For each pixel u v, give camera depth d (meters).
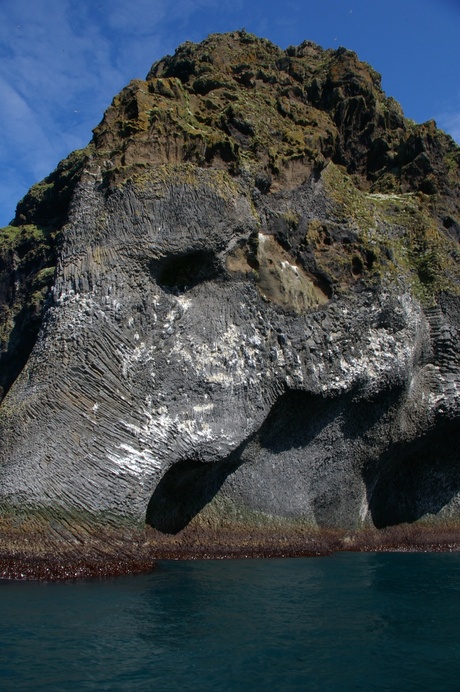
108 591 12.38
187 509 17.91
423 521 24.03
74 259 17.17
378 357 20.47
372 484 22.22
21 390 15.91
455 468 24.34
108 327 16.34
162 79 20.70
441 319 22.53
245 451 18.61
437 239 24.06
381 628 10.84
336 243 21.27
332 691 7.93
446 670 8.86
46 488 14.33
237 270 18.59
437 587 14.76
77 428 15.23
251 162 20.05
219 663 8.64
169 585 13.26
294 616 11.31
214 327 18.03
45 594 11.87
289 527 19.39
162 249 17.16
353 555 20.22
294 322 19.34
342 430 20.48
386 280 21.17
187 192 17.66
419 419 22.06
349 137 27.58
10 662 8.23
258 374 18.44
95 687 7.59
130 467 15.49
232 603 11.97
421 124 27.52
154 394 16.59
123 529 15.00
